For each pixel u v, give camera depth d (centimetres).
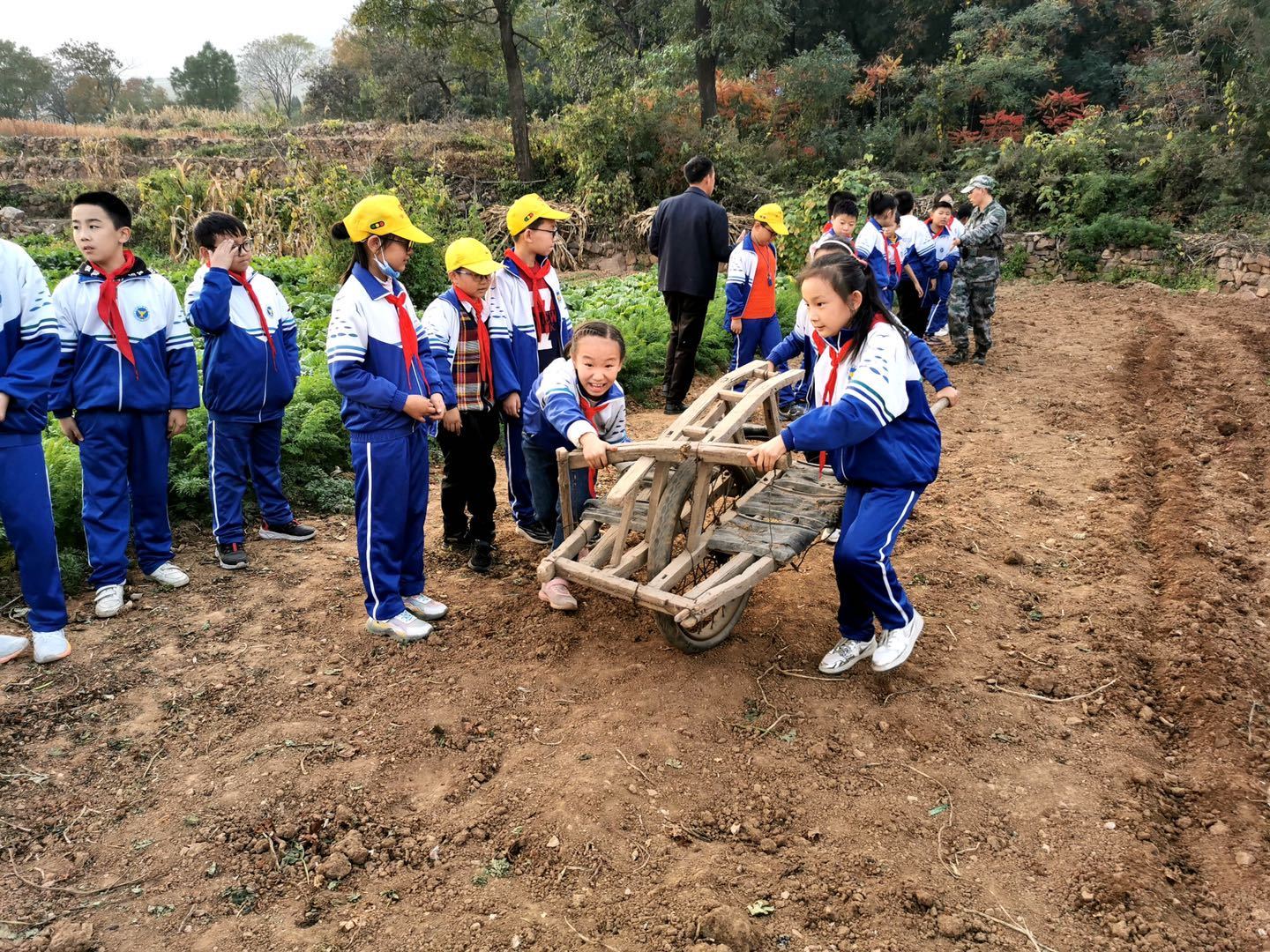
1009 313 1391
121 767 352
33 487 403
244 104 7669
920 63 2816
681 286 802
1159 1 3084
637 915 282
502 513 626
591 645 443
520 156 2248
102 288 454
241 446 526
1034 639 452
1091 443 764
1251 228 1634
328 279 1340
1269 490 650
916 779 348
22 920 279
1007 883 299
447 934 276
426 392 436
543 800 332
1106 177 1792
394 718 385
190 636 450
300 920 282
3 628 453
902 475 370
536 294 524
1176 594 490
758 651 437
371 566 433
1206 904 293
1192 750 372
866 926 278
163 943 273
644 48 2739
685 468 387
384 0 2288
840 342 372
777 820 326
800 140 2480
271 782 343
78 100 7400
